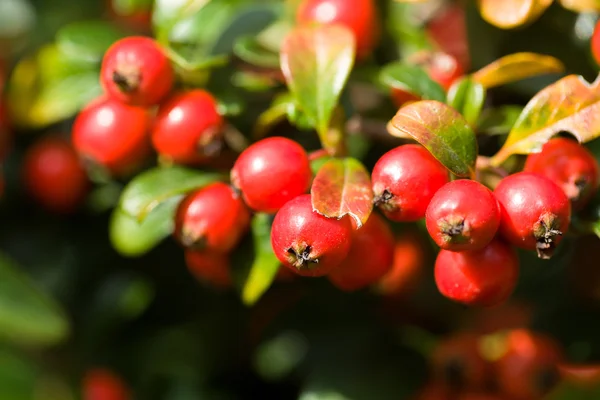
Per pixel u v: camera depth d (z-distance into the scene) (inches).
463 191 6.9
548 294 9.0
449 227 6.9
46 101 8.8
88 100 8.7
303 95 7.6
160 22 8.3
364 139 8.3
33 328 8.8
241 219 7.6
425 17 8.8
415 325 9.1
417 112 7.2
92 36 8.6
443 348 8.6
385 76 7.9
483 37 8.3
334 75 7.6
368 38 8.2
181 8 8.2
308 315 9.1
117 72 7.6
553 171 7.3
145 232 8.1
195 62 7.8
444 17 8.8
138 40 7.8
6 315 8.8
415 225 8.5
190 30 8.7
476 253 7.1
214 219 7.5
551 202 7.0
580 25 8.1
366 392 8.6
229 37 8.8
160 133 7.7
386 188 7.1
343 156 7.7
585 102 7.3
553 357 8.4
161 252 9.3
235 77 8.2
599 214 7.4
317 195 7.1
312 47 7.7
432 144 7.1
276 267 7.6
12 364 9.3
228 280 8.0
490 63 8.3
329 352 8.9
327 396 8.6
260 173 7.2
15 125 9.2
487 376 8.5
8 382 9.2
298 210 7.1
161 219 8.1
